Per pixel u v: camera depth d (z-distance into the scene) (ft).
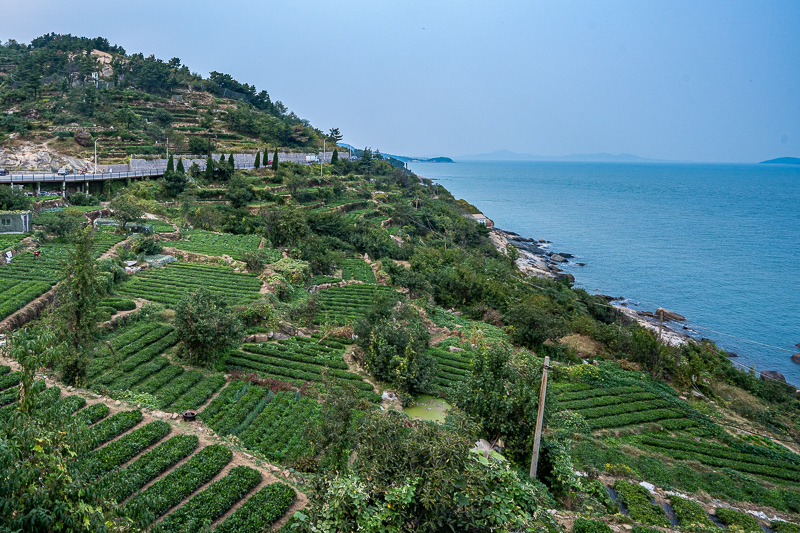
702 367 210.38
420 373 147.84
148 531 67.77
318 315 194.80
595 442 137.59
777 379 234.99
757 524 106.93
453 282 258.37
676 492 118.32
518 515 59.11
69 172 334.03
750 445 147.43
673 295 388.78
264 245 274.77
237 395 126.31
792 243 594.65
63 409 60.59
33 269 175.32
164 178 360.07
